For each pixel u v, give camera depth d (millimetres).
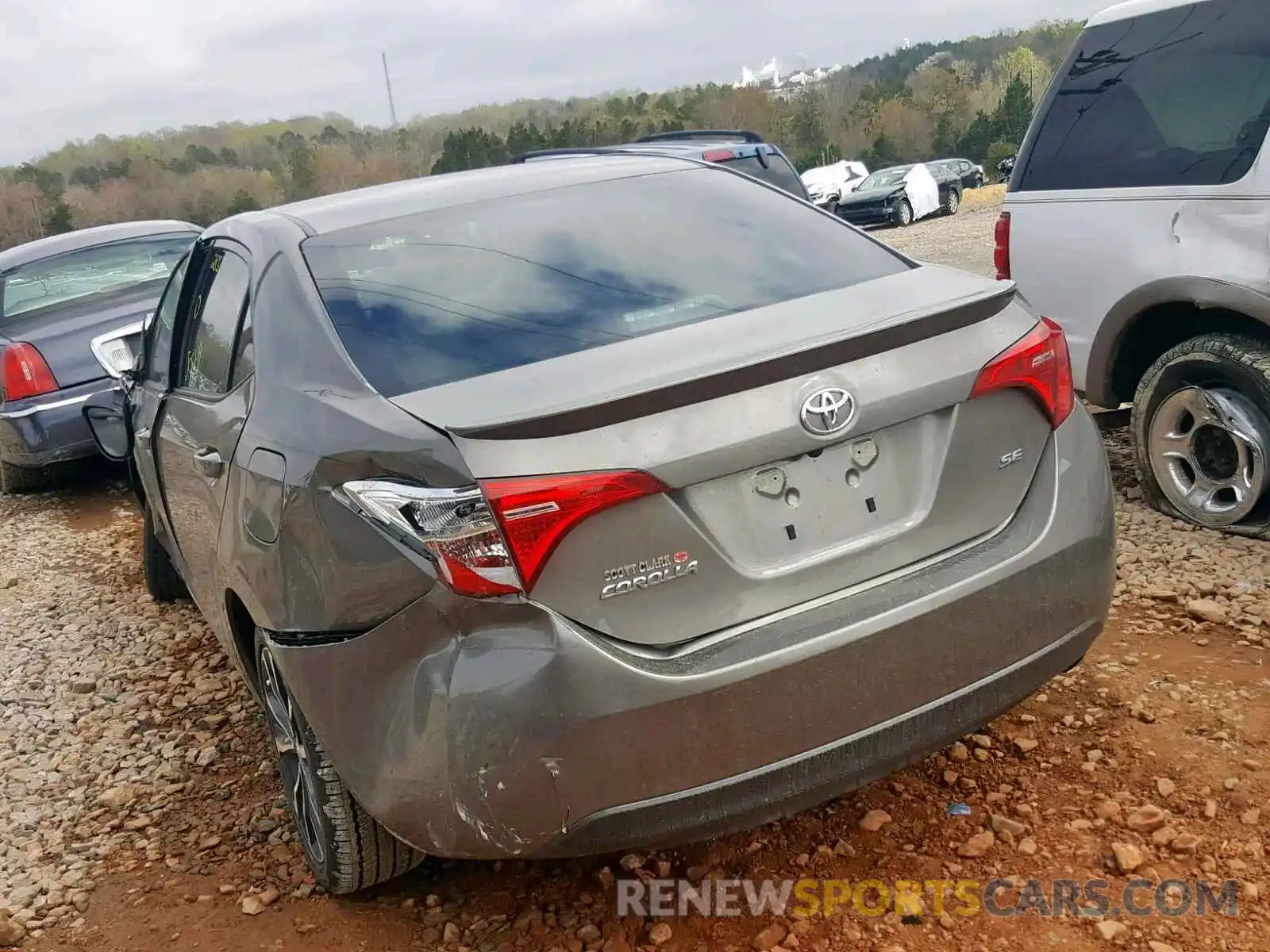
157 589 5672
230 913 3070
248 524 2855
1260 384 4320
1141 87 4828
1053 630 2650
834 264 3074
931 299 2781
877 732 2449
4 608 6070
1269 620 3820
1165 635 3838
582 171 3611
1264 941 2479
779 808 2428
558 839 2324
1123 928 2551
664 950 2686
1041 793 3068
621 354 2566
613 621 2299
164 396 4066
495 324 2758
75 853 3492
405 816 2439
